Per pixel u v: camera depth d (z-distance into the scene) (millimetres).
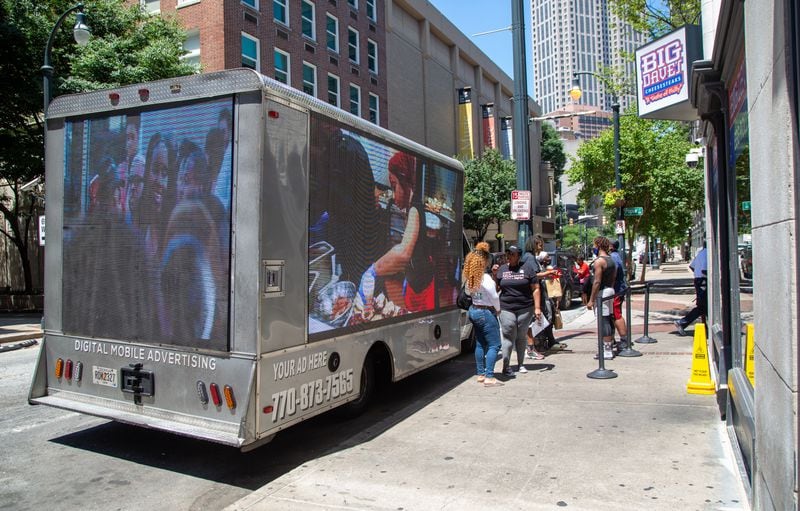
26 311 22078
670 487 4055
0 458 5180
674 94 7086
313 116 5094
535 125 60062
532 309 7922
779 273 2412
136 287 5043
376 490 4188
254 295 4453
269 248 4547
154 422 4789
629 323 8898
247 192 4508
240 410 4445
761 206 2750
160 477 4730
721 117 5504
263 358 4488
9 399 7480
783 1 2236
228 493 4402
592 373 7391
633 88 22312
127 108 5141
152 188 4977
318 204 5141
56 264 5555
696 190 25016
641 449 4801
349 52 31203
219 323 4590
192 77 4773
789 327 2252
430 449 5004
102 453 5301
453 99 43562
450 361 9305
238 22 23234
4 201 26156
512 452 4848
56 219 5566
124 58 17641
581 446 4918
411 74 37719
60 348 5512
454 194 8094
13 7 18000
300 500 4062
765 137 2625
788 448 2299
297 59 26703
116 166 5199
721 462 4469
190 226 4770
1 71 18594
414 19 38594
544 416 5816
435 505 3912
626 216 25500
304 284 4945
